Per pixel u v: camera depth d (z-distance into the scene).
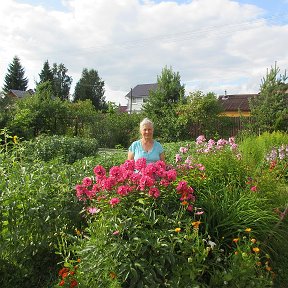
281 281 3.89
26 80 76.25
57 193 4.16
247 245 3.46
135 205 3.49
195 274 3.04
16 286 3.63
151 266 3.02
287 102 19.56
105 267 2.99
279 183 5.61
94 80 75.75
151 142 5.21
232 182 4.74
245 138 11.88
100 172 3.73
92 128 22.34
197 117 19.88
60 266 3.91
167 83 22.14
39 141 10.52
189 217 3.55
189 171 4.60
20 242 3.64
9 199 3.49
